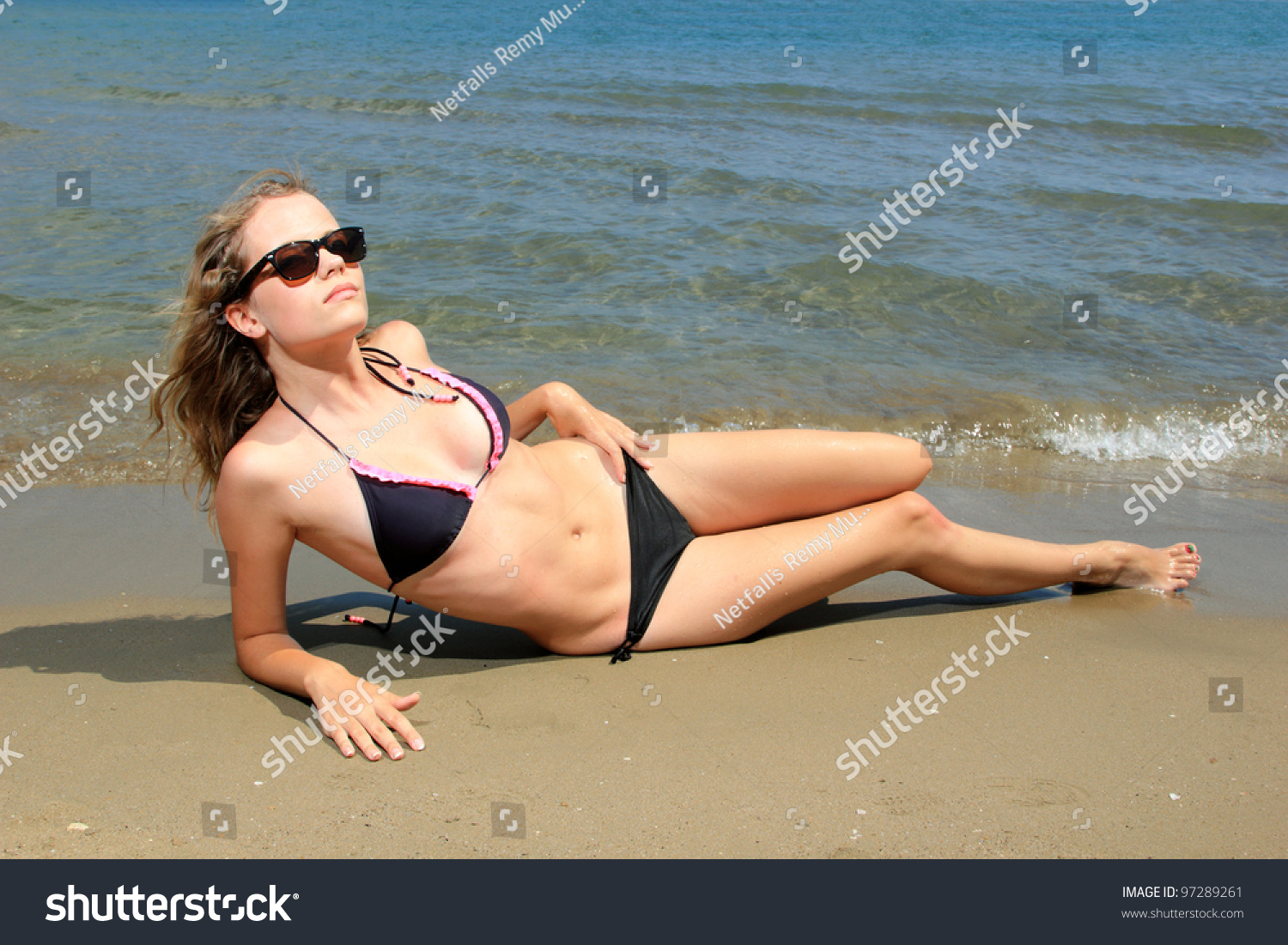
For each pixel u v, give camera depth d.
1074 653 3.35
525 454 3.22
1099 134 14.41
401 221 9.17
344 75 18.27
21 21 29.33
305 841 2.41
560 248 8.45
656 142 12.91
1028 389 6.06
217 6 36.53
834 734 2.88
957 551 3.55
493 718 2.96
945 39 24.50
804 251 8.55
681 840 2.43
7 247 8.27
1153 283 8.02
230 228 2.83
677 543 3.39
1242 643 3.43
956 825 2.49
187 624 3.45
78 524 4.22
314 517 2.93
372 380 3.03
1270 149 13.69
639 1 31.39
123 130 13.52
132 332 6.55
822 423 5.56
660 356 6.39
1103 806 2.56
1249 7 35.88
